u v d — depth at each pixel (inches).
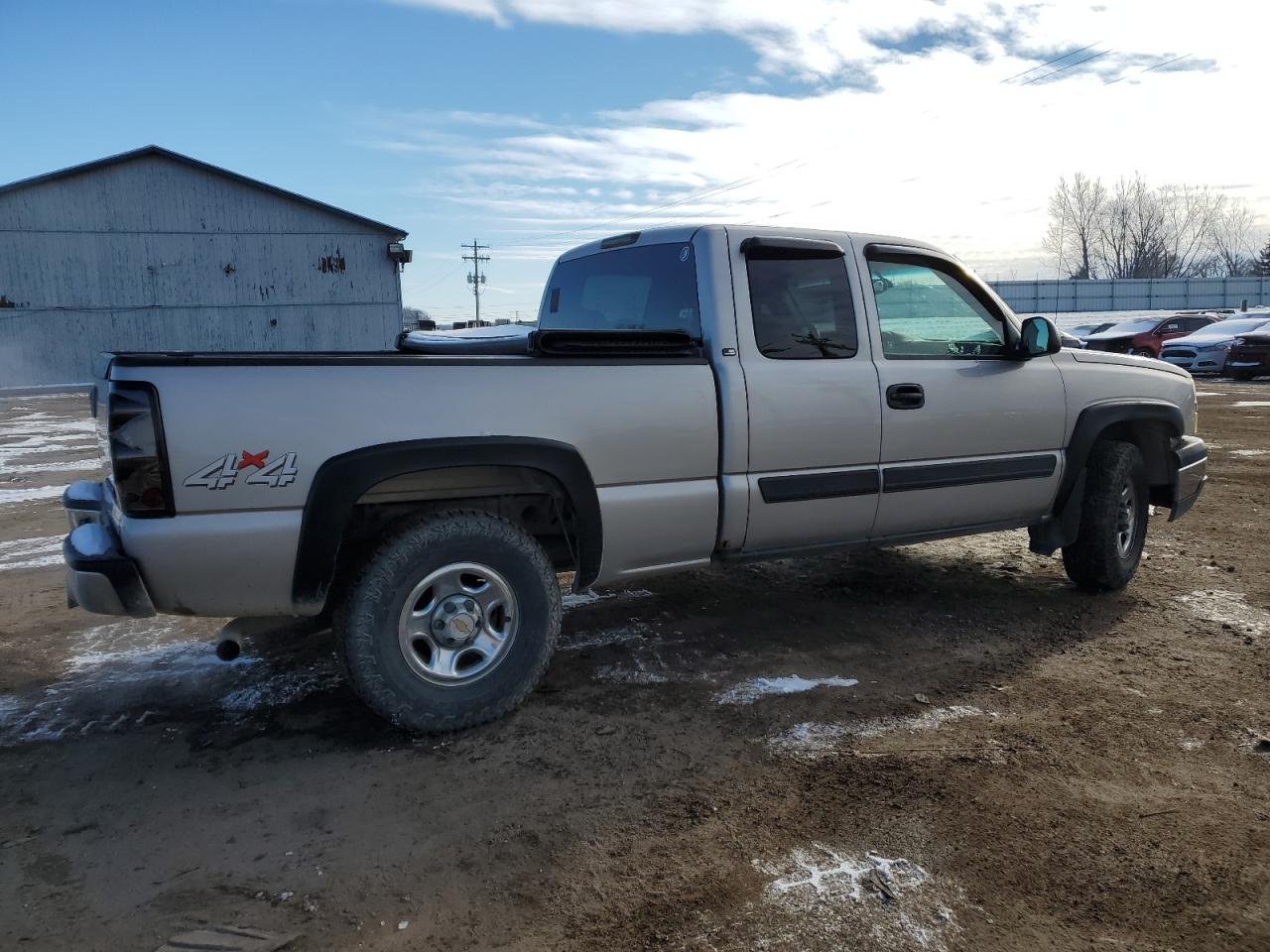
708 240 153.3
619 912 92.1
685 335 148.6
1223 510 293.9
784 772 121.3
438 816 111.0
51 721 139.9
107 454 121.0
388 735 133.8
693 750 128.0
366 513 136.3
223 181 1130.0
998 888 95.6
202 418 114.3
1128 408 197.9
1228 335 903.7
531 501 152.9
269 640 177.5
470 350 163.6
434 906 93.4
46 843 105.4
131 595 114.9
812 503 159.0
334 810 112.6
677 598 201.3
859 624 183.2
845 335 163.6
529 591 135.6
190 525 114.8
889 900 93.4
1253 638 173.5
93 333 1104.8
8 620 190.9
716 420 148.6
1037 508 190.5
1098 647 169.3
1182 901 93.4
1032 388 183.9
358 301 1207.6
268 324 1171.9
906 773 120.4
